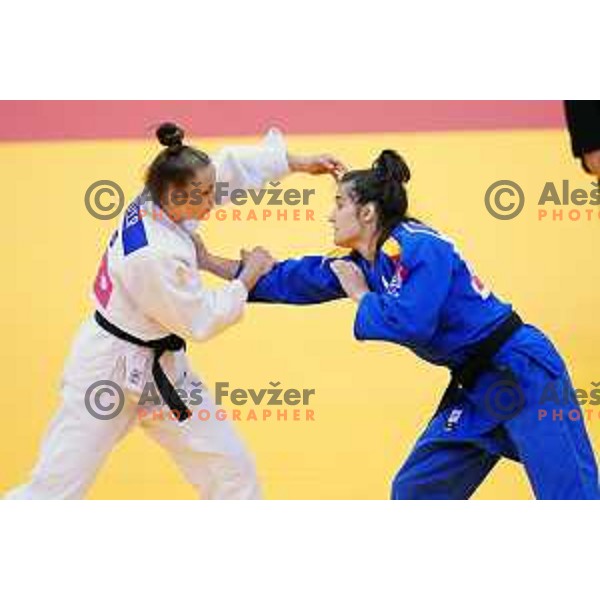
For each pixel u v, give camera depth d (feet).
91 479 33.17
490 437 32.17
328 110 63.62
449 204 55.26
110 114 63.72
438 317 30.91
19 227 54.80
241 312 32.81
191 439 33.22
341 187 32.35
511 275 50.11
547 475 31.09
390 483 38.04
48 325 47.96
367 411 42.52
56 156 60.95
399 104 63.93
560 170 57.41
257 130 63.72
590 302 48.03
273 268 34.09
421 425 41.52
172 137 32.22
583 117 30.60
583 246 52.49
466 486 33.73
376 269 32.50
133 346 32.45
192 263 32.22
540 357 31.30
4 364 45.34
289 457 39.65
